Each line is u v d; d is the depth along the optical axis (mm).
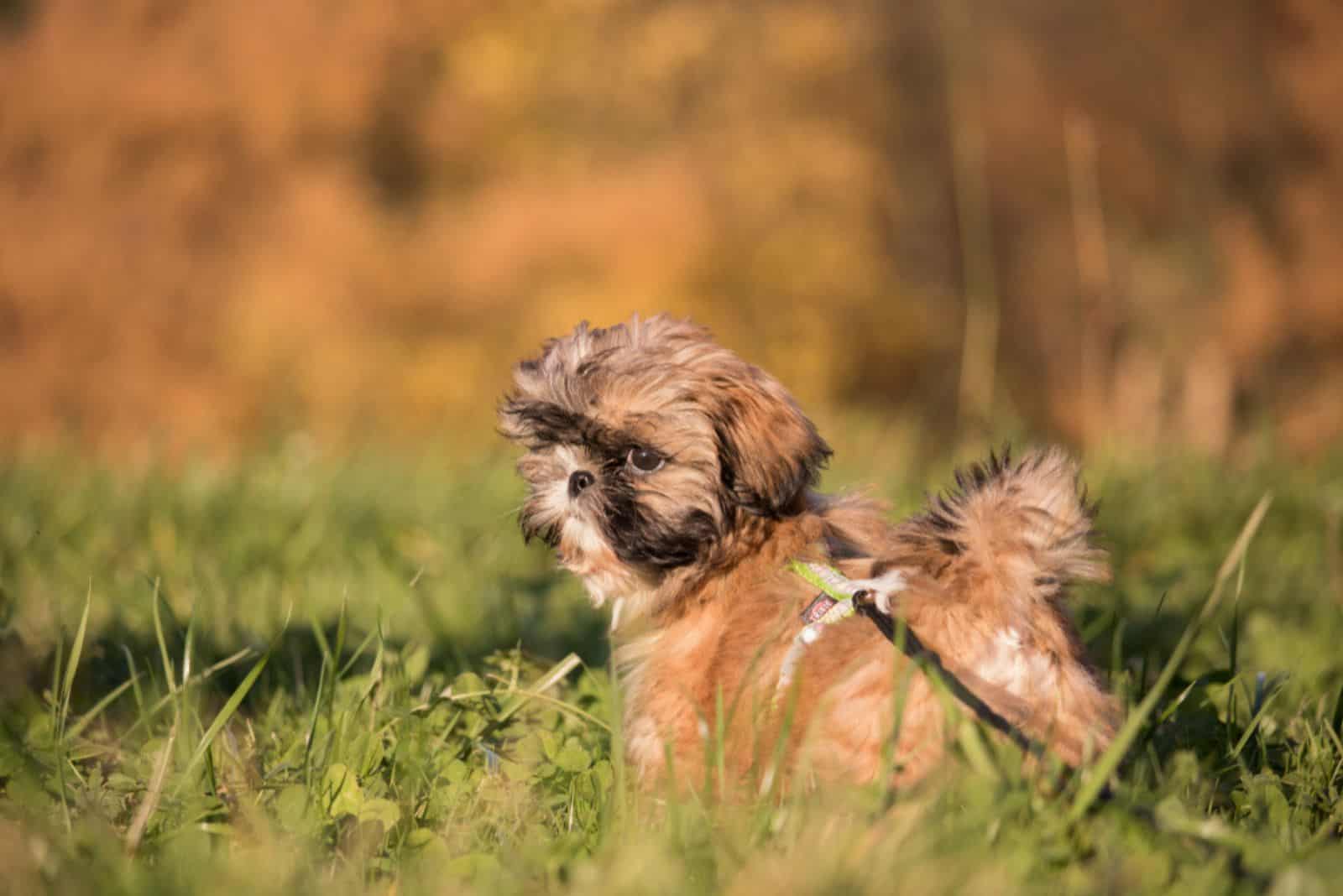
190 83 29078
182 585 7301
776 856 3297
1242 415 21656
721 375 4414
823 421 17766
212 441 24031
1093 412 15562
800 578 4160
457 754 4445
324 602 7094
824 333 26203
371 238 27344
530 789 4145
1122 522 8211
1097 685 3750
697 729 4125
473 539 8867
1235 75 26500
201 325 28766
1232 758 4340
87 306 29062
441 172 28875
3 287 29062
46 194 29734
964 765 3393
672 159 27734
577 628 6484
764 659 3955
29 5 32656
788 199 27688
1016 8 29141
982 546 3596
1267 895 3184
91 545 8133
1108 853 3305
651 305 25672
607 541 4363
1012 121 28938
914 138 29906
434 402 25219
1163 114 27359
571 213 26750
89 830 3627
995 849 3273
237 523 8812
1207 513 8492
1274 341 24328
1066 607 3975
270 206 28844
